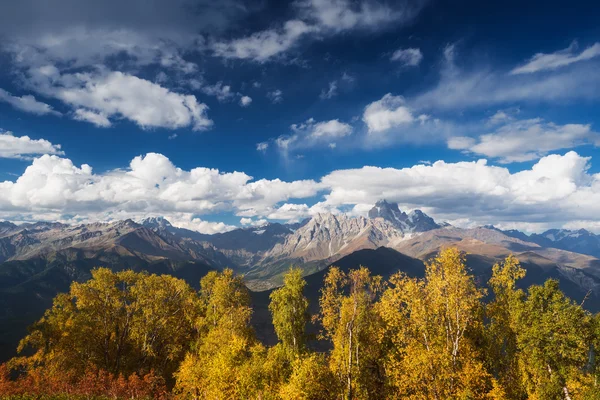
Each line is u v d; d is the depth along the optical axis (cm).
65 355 6222
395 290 4728
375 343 5156
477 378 4162
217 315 6788
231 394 4462
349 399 4519
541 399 4203
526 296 4962
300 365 4662
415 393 4250
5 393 4894
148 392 5744
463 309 4475
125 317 7325
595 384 4128
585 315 4278
